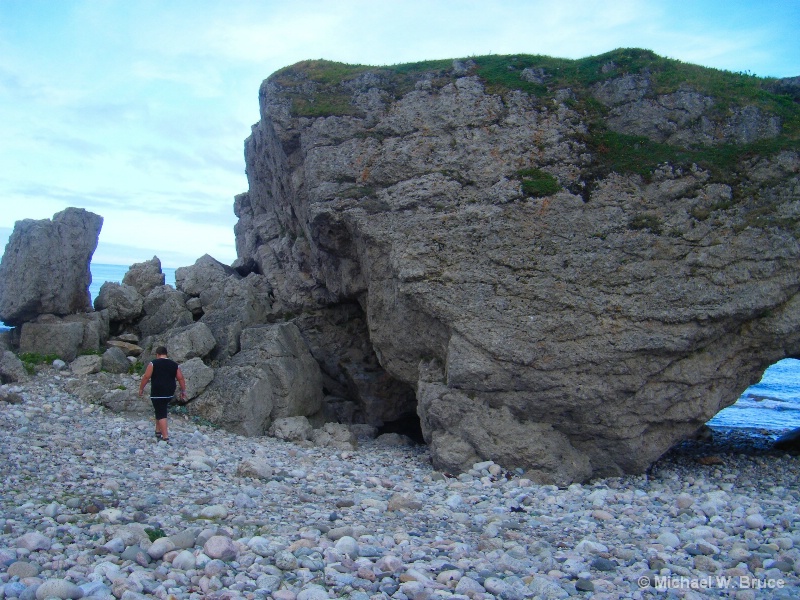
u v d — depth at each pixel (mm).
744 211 11844
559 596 6137
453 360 11922
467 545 7484
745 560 7352
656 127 12711
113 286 17094
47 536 6746
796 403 28266
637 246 11844
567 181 12453
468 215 12539
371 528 7988
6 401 13141
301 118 14422
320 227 14016
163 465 10227
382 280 13289
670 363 11625
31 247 15344
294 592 5953
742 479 12602
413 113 13773
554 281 11891
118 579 5859
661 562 7191
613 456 11945
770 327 11570
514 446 11578
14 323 15781
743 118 12547
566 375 11594
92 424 12508
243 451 12102
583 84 13352
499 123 13203
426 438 12984
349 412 16703
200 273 17922
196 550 6684
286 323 15922
